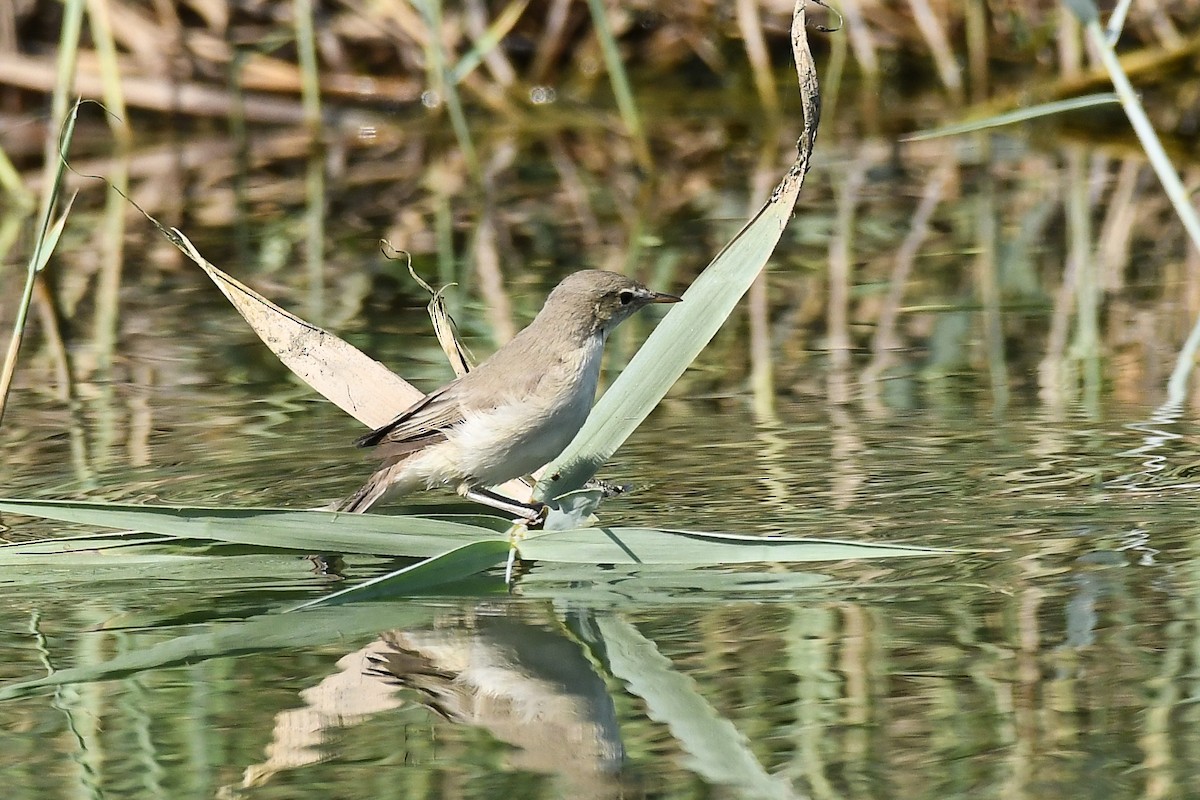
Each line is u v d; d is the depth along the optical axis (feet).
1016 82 73.36
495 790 18.67
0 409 29.27
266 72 73.36
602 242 53.67
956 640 22.85
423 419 29.68
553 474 29.63
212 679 22.44
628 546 26.18
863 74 74.69
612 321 30.09
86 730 20.68
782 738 19.81
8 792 18.88
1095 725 19.86
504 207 59.77
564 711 20.84
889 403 36.76
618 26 75.10
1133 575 25.17
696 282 30.76
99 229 60.49
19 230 60.08
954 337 42.73
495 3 74.38
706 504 29.66
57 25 72.43
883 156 67.36
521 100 74.02
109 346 44.27
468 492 30.14
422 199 61.62
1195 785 18.16
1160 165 37.60
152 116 72.33
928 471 31.40
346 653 23.40
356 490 30.94
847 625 23.75
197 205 61.05
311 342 34.76
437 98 73.00
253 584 27.12
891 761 19.10
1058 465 31.50
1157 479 30.32
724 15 75.36
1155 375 38.24
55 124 55.11
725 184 62.39
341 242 55.47
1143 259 50.39
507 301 46.32
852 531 27.73
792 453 33.01
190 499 30.45
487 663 22.84
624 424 30.01
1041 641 22.63
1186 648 22.13
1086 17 37.93
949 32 74.54
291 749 19.98
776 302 47.42
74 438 35.24
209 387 40.09
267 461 33.30
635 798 18.30
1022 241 53.36
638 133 65.57
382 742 20.16
